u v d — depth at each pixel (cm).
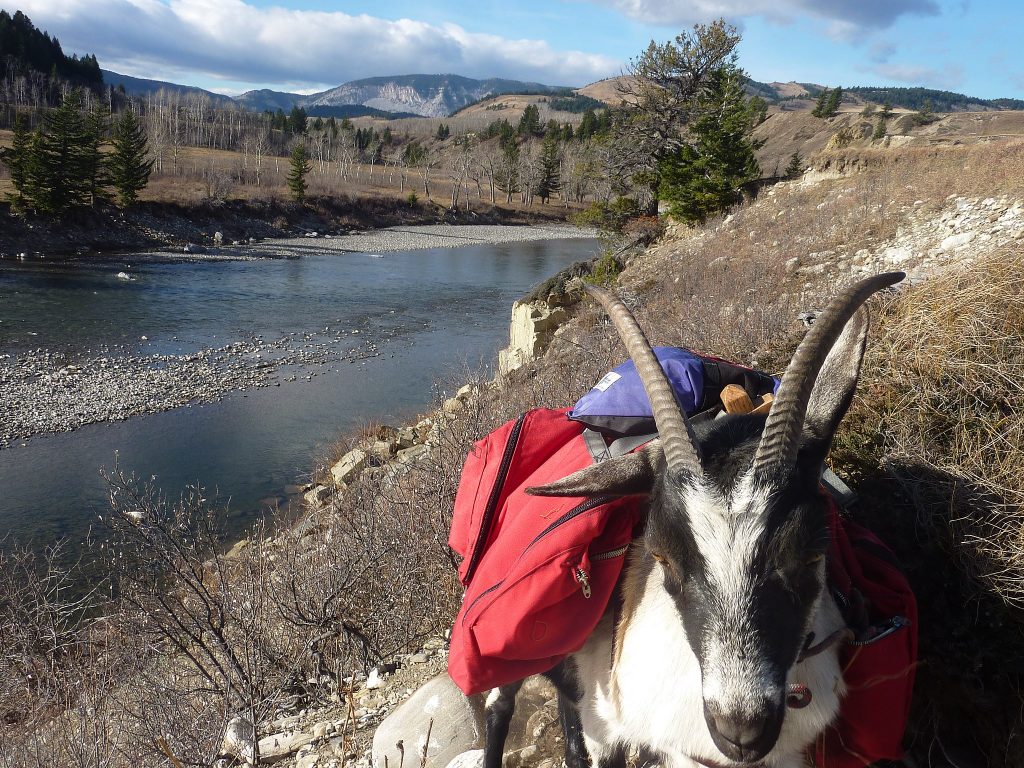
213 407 695
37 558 409
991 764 102
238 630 191
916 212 498
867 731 86
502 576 96
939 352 126
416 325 1070
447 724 135
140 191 2294
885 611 88
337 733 152
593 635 94
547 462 109
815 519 74
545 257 2072
